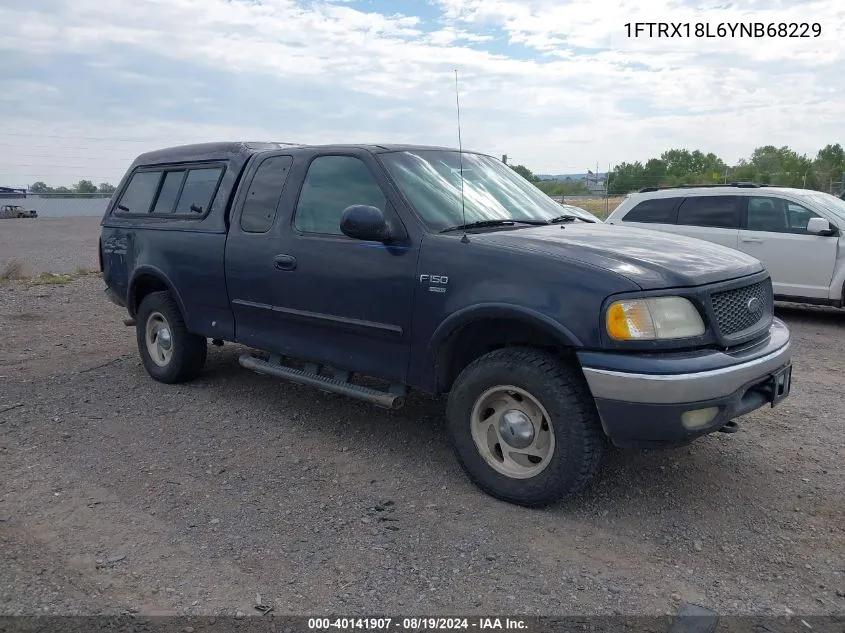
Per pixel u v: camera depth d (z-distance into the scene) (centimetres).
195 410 556
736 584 318
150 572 332
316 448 477
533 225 458
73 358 730
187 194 593
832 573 326
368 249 438
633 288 347
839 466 442
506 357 382
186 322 587
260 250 505
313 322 475
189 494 411
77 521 380
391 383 449
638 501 396
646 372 339
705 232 1009
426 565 335
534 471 379
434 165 479
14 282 1334
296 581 324
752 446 475
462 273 394
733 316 376
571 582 320
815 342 810
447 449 473
